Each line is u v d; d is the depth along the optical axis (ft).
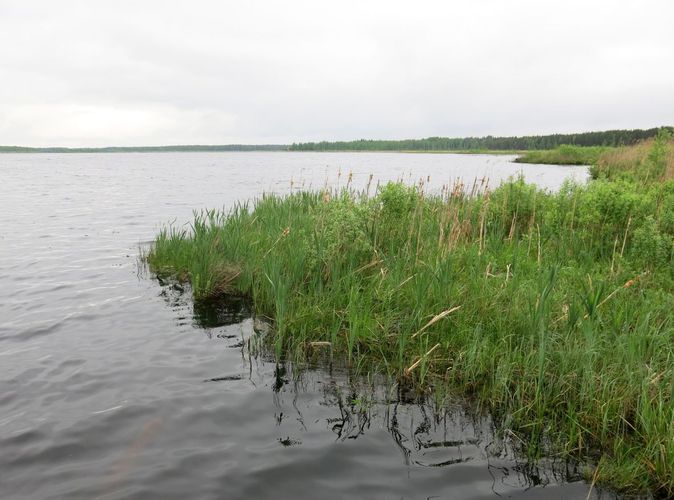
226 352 19.15
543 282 20.57
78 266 33.04
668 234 27.55
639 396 13.92
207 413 14.71
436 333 18.97
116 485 11.46
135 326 21.81
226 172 183.83
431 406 15.38
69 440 13.21
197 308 24.21
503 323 18.65
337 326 19.16
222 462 12.42
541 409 14.46
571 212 31.24
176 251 32.35
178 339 20.38
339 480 11.84
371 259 25.57
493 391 15.44
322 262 24.63
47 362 18.10
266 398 15.70
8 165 298.15
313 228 29.22
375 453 12.93
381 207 31.76
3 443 13.01
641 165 65.57
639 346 15.51
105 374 17.17
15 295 26.35
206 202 75.82
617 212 29.45
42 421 14.14
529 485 11.75
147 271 31.53
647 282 22.30
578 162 187.21
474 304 20.04
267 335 20.79
